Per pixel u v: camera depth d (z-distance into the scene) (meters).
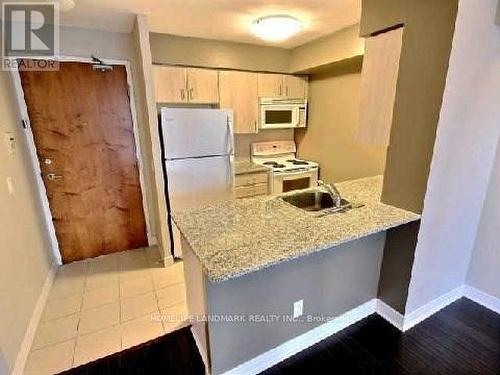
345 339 1.92
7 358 1.56
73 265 2.93
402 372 1.68
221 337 1.53
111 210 3.08
